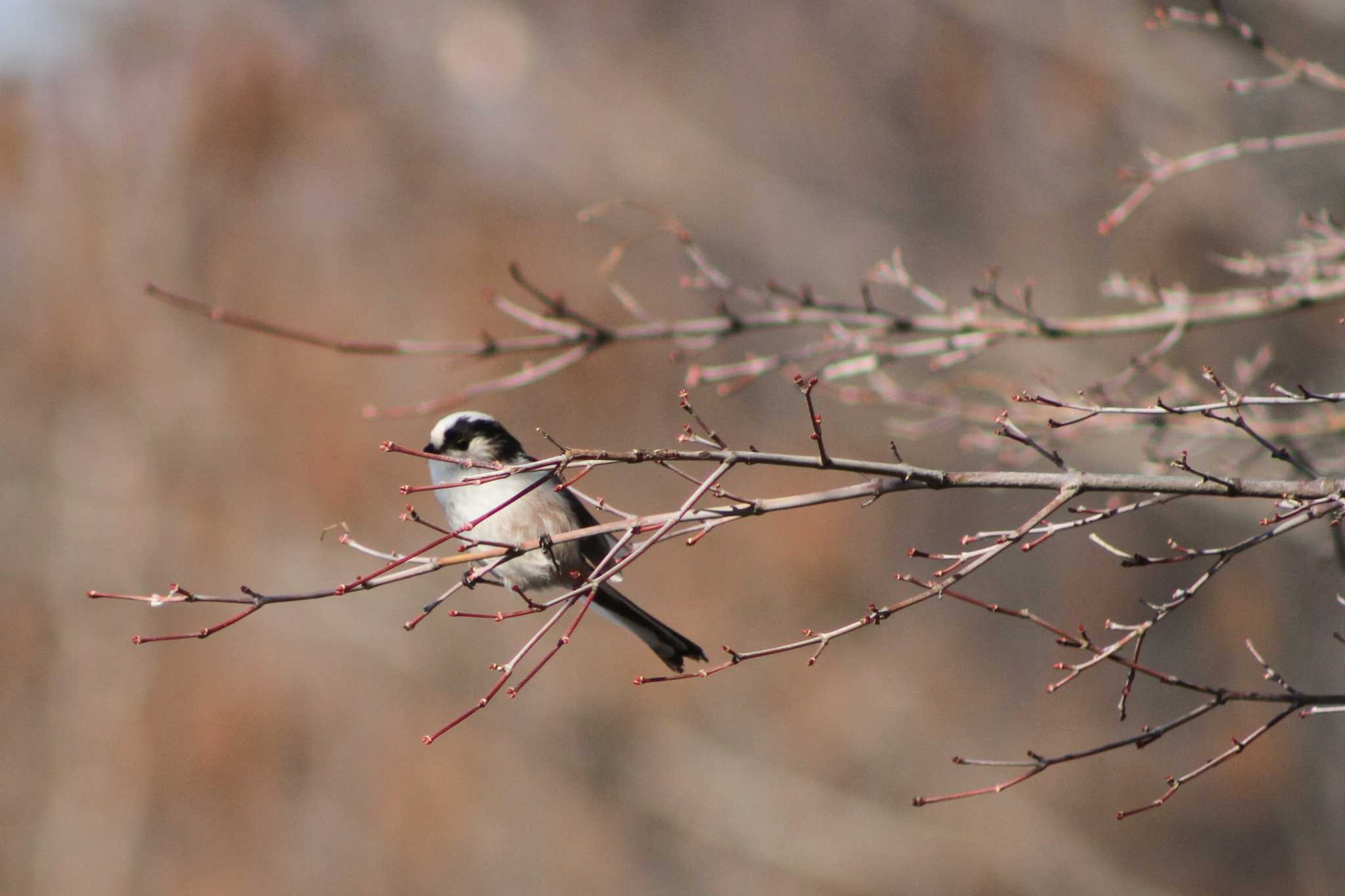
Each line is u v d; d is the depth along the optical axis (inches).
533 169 778.8
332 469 689.0
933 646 751.1
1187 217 674.8
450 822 653.3
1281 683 188.5
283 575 697.6
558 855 667.4
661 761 687.1
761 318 291.7
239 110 705.0
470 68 746.8
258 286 720.3
